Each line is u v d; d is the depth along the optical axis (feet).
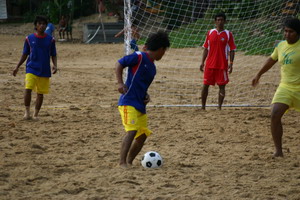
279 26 227.81
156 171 63.41
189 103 124.77
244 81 164.55
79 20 412.36
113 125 93.76
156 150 76.02
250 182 59.82
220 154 74.02
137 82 61.93
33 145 75.41
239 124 96.84
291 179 61.46
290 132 91.30
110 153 73.00
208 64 109.70
